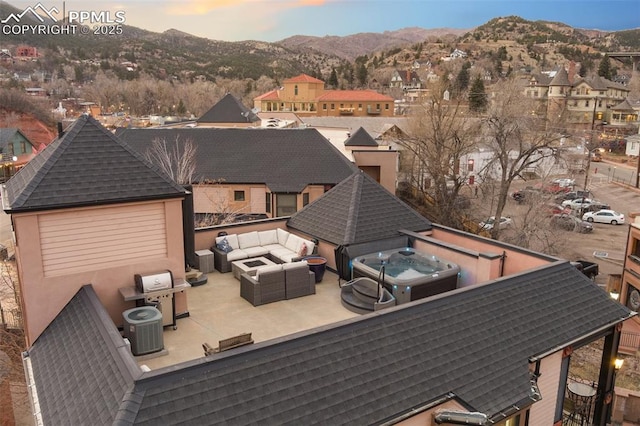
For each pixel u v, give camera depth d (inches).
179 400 241.3
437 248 514.0
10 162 2047.2
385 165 1381.6
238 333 391.9
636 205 1873.8
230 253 548.4
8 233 1323.8
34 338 359.9
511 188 1941.4
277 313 434.0
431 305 356.8
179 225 404.2
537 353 360.2
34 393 308.0
